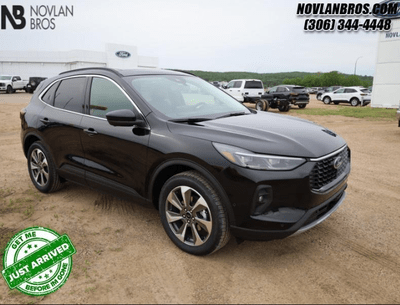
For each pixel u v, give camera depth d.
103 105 3.59
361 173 5.73
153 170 3.08
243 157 2.60
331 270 2.80
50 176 4.27
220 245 2.80
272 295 2.47
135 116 3.07
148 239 3.28
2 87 32.12
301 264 2.88
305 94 20.05
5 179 5.20
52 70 48.94
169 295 2.46
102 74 3.73
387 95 18.77
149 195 3.19
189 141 2.85
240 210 2.62
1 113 14.55
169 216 3.06
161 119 3.14
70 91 4.07
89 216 3.81
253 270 2.79
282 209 2.62
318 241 3.29
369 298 2.44
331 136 3.27
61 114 4.02
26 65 49.03
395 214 3.96
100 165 3.58
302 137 2.96
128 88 3.42
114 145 3.37
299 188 2.61
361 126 12.20
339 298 2.44
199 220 2.84
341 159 3.09
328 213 2.94
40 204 4.15
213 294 2.48
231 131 2.89
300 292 2.51
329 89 30.72
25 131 4.51
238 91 20.08
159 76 3.89
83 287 2.56
